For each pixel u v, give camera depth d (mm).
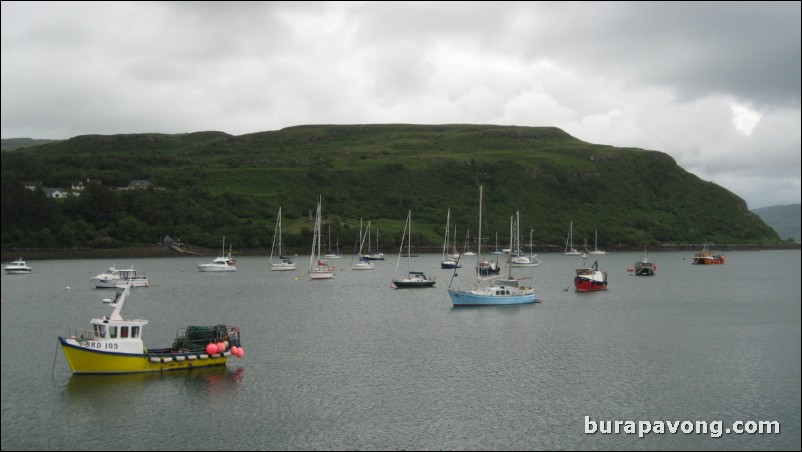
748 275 182125
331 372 60469
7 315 97062
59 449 43250
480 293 106688
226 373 59438
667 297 123188
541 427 47656
